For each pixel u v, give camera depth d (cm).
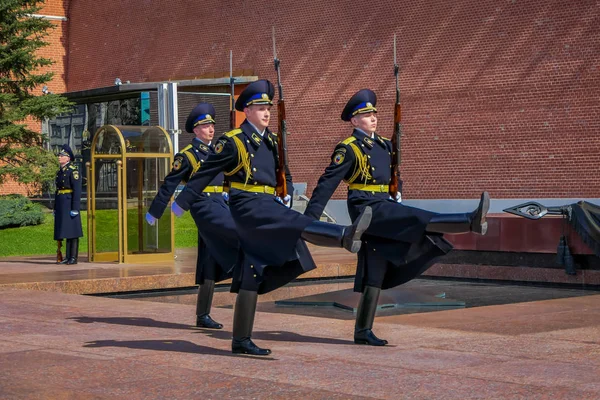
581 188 3428
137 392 838
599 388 855
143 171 2452
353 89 4175
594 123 3400
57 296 1650
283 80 4450
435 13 3884
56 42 5653
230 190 1055
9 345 1098
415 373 923
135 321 1334
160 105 4172
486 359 1004
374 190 1139
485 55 3722
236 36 4678
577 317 1378
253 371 934
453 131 3819
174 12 4994
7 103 4147
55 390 847
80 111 4834
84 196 4669
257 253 1015
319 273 2195
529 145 3578
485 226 1035
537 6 3562
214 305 1750
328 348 1080
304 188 4328
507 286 2078
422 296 1742
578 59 3444
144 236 2462
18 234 3656
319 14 4316
